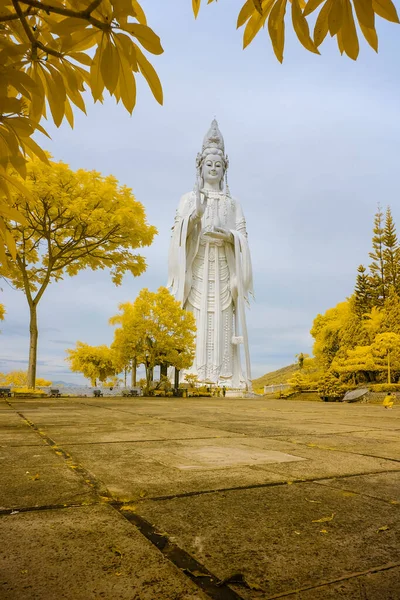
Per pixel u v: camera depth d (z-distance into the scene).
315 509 2.65
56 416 9.64
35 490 3.03
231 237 56.84
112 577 1.69
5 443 5.32
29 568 1.76
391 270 55.88
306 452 4.93
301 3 1.37
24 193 1.57
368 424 9.27
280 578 1.71
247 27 1.48
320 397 33.50
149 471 3.70
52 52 1.36
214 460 4.27
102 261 24.81
